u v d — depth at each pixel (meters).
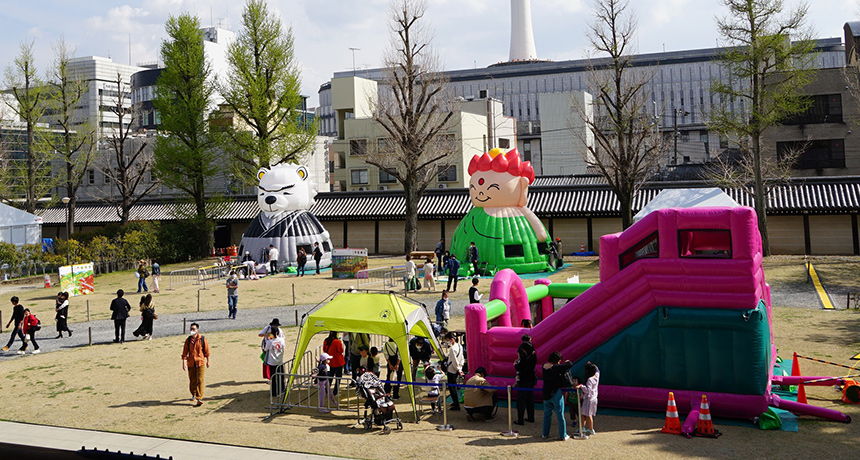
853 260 33.75
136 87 101.31
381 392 13.07
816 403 13.77
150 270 43.62
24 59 50.66
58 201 58.59
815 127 47.41
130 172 59.12
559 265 37.50
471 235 35.69
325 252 41.84
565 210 45.12
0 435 13.05
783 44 35.78
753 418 12.69
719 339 12.95
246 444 12.30
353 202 52.81
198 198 50.53
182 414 14.25
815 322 20.66
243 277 37.09
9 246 40.41
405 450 11.80
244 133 49.25
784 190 41.28
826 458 10.72
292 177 41.09
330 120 162.38
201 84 50.19
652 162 40.72
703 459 10.81
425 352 16.38
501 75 154.00
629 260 13.97
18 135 59.59
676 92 141.50
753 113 36.72
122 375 17.72
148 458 2.96
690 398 13.14
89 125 52.72
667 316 13.24
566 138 91.69
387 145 50.03
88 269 33.75
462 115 63.62
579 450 11.48
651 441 11.81
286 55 48.78
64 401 15.41
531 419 13.24
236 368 18.17
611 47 39.22
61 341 22.53
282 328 23.52
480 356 15.28
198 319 25.80
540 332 14.49
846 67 46.47
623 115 39.44
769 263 33.88
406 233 45.09
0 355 20.58
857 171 46.56
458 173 63.25
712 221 12.94
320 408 14.34
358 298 15.07
